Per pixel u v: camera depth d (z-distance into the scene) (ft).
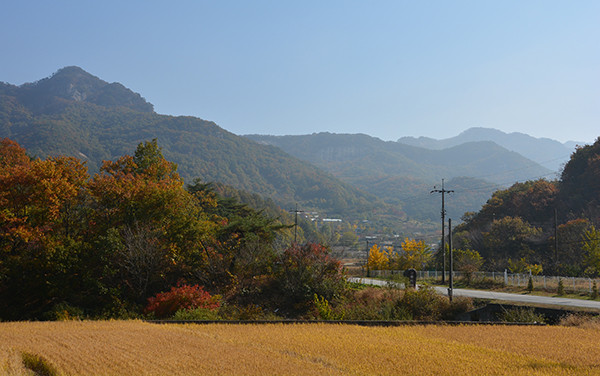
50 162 115.55
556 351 53.88
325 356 47.78
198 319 77.66
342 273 126.52
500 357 49.75
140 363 42.06
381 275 221.46
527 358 49.55
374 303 108.78
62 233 124.47
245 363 43.65
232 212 201.98
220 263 126.72
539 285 140.97
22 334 55.98
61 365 40.65
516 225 232.73
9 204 108.37
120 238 118.73
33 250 109.60
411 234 634.84
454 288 156.66
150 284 122.62
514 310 97.14
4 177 109.50
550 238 205.36
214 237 136.15
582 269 174.60
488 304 106.01
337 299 115.24
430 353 50.70
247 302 116.78
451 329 70.74
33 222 112.27
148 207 130.00
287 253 128.36
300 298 118.52
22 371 39.04
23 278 104.53
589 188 247.50
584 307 96.02
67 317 92.58
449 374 41.75
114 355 44.96
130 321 74.54
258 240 135.95
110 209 132.36
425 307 105.40
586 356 51.16
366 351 50.80
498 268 205.77
